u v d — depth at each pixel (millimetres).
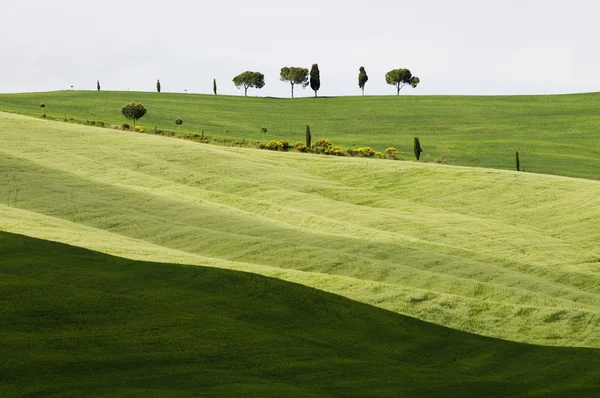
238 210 114875
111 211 104562
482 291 78875
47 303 48812
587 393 43625
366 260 86812
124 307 50219
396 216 122438
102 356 42062
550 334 60562
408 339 55031
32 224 85500
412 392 42094
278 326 54219
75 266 63219
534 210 131500
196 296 58250
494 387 44125
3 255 63688
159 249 80750
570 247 108938
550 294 82500
